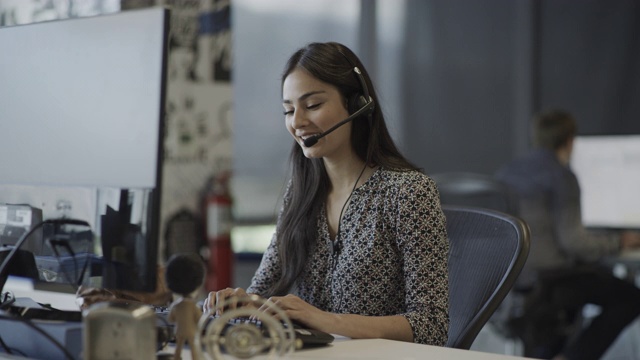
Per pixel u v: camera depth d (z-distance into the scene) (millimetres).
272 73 6035
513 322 3959
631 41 5730
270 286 2080
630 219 4289
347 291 1929
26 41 1631
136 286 1473
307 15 6117
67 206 1552
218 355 1228
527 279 4145
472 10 6148
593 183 4367
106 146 1514
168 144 3840
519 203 4172
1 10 3164
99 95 1524
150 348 1224
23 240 1595
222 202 3951
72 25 1573
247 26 6082
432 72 6262
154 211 1458
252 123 6066
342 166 1975
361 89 1926
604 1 5801
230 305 1765
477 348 4859
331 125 1886
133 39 1494
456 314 1979
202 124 3957
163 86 1463
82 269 1531
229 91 4066
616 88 5781
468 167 6176
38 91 1606
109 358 1213
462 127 6195
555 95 5961
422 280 1837
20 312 1511
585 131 5871
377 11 6270
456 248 2061
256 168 6047
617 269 4707
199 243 3930
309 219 2008
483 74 6129
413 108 6312
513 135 6039
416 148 6316
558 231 4090
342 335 1662
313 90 1877
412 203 1887
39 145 1601
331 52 1900
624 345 5148
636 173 4270
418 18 6273
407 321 1754
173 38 3832
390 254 1916
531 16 5973
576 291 3916
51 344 1434
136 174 1478
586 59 5867
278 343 1276
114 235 1493
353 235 1936
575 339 4062
